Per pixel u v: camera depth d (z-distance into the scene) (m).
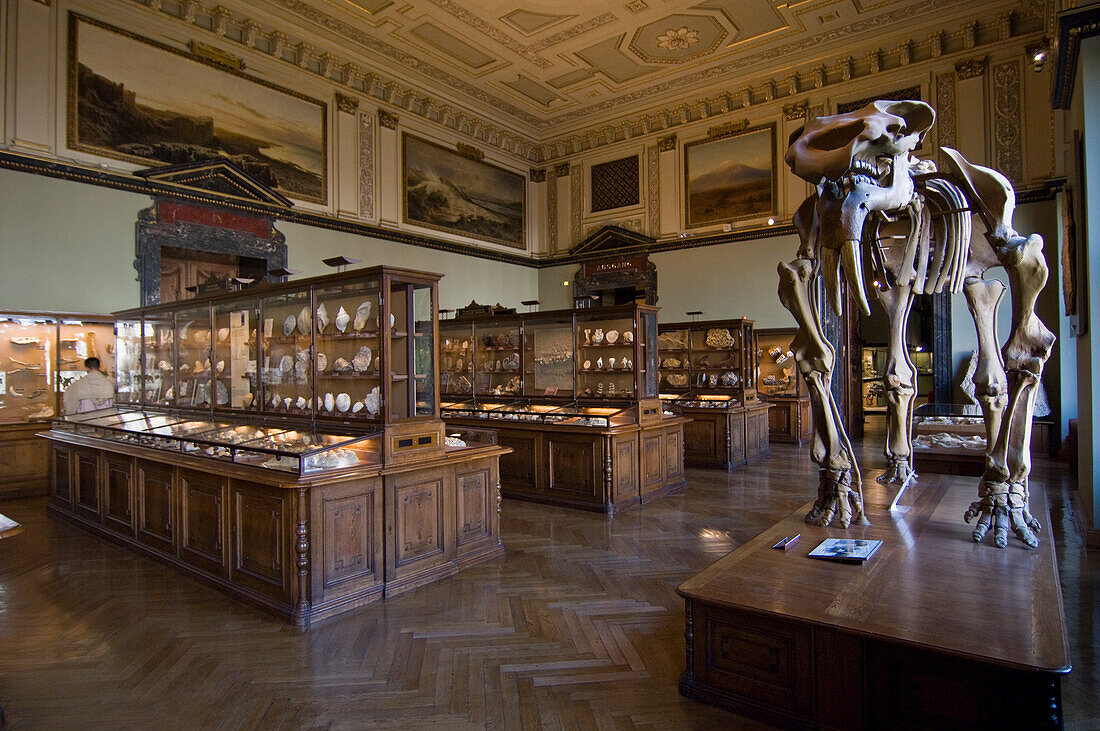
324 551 4.12
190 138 10.20
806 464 10.39
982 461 6.33
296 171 11.81
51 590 4.65
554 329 8.51
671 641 3.71
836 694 2.59
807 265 3.82
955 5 11.16
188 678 3.33
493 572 5.01
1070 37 5.36
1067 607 4.07
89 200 8.99
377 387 4.67
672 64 13.41
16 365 8.15
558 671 3.35
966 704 2.34
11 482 7.95
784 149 13.49
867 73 12.55
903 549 3.52
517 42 12.47
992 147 11.28
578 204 16.77
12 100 8.31
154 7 9.77
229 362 6.22
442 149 14.74
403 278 4.81
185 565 4.99
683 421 8.32
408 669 3.40
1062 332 9.91
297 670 3.40
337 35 11.98
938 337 11.65
